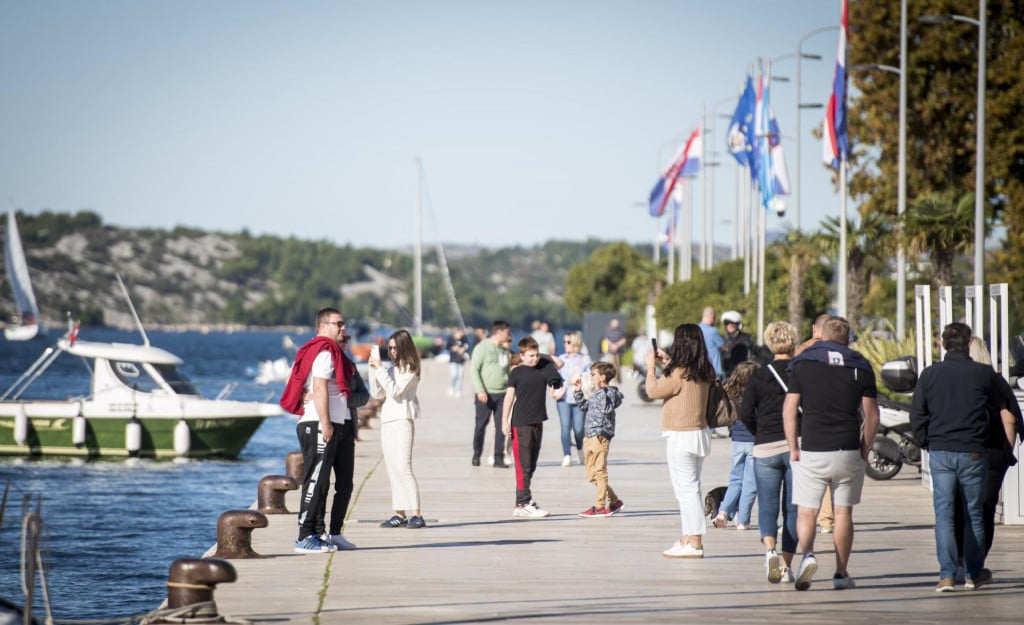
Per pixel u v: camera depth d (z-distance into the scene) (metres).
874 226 100.19
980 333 30.58
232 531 24.45
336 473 25.59
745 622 18.61
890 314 132.00
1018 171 111.50
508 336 43.31
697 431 24.61
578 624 18.44
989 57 110.75
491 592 20.98
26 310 114.94
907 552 25.52
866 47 111.06
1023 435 21.50
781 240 113.38
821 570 23.38
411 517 28.97
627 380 115.56
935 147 110.62
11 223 117.38
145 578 32.56
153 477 56.88
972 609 19.62
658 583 21.92
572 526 29.25
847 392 20.53
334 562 24.00
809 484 20.70
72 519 43.62
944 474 20.98
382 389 28.84
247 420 65.00
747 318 120.00
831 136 79.31
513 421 30.98
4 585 31.64
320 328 25.25
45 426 63.84
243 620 18.53
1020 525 28.88
